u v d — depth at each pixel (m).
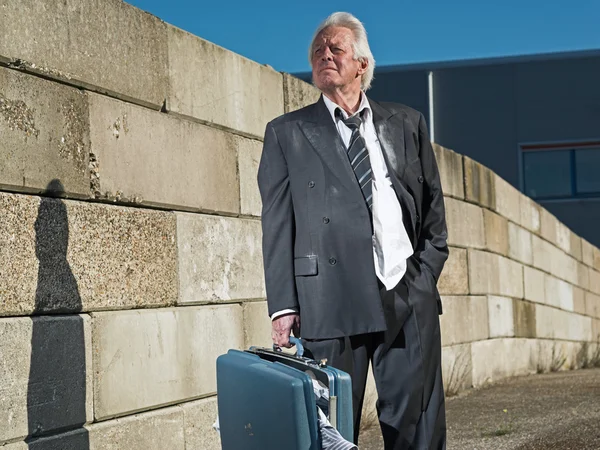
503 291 9.84
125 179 3.95
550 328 12.05
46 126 3.47
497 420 5.98
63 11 3.61
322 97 2.94
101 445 3.66
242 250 4.94
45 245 3.43
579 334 14.09
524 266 10.85
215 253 4.66
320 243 2.80
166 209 4.29
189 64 4.53
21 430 3.24
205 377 4.49
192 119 4.55
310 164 2.85
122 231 3.91
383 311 2.77
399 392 2.85
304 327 2.80
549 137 22.23
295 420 2.27
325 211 2.81
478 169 9.16
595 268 15.74
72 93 3.64
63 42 3.60
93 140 3.75
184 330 4.33
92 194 3.73
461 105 22.61
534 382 8.95
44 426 3.37
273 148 2.92
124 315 3.88
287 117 2.95
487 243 9.34
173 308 4.28
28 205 3.35
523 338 10.55
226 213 4.81
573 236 13.93
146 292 4.07
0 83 3.25
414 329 2.86
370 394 6.24
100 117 3.80
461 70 22.66
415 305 2.87
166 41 4.34
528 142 22.28
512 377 9.88
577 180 22.25
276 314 2.83
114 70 3.92
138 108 4.08
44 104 3.47
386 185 2.87
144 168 4.09
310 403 2.28
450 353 7.98
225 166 4.82
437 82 22.72
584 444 4.87
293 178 2.86
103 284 3.77
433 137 22.61
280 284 2.84
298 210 2.84
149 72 4.19
